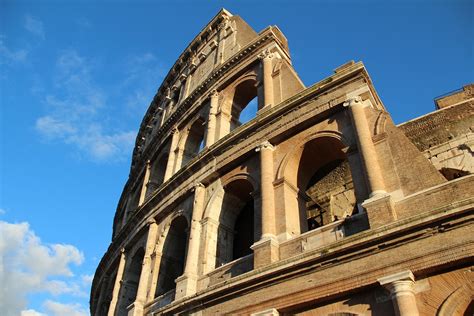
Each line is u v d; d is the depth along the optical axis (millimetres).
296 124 26828
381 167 21594
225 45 46188
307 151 26734
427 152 28516
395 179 20750
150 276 32375
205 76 46031
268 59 35344
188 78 50469
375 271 17891
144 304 31000
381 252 18250
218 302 23172
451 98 32969
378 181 20641
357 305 18094
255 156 28922
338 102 25391
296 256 20422
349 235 20516
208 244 28031
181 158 40781
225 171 30625
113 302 36688
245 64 37781
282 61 34688
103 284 45594
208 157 31953
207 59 48562
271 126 28547
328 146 26172
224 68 39781
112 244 43875
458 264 16516
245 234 31156
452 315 15656
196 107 41531
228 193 30562
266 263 22031
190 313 24312
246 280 21719
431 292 16609
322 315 18891
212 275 25938
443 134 28531
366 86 24859
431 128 29125
